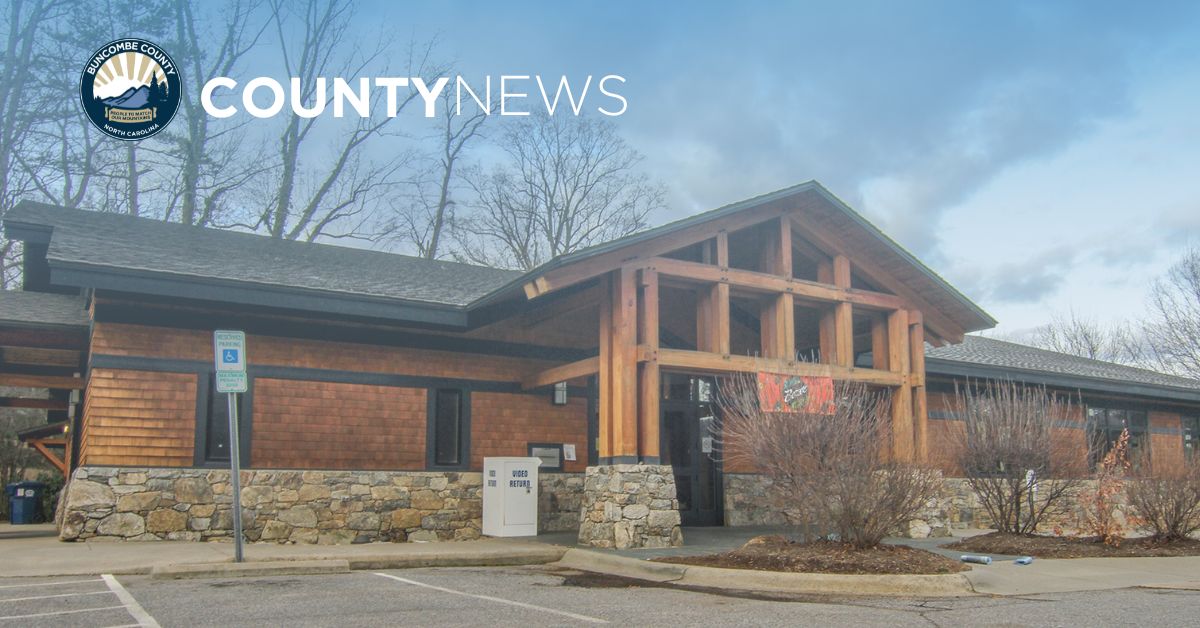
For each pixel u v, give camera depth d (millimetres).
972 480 13961
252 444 13297
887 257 15375
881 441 11070
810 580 9203
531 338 15828
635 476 12352
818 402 11578
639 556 11023
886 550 10594
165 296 12523
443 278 16891
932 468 11469
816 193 14492
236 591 8336
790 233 14703
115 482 12320
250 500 13023
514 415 15445
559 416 15844
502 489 14172
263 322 13656
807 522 10844
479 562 11336
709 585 9484
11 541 12555
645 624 6812
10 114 25125
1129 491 13523
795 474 10828
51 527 17812
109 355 12531
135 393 12609
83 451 13094
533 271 12289
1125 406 22891
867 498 10531
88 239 13703
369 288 14117
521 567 11188
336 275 14875
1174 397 22500
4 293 15727
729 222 13930
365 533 13695
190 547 11648
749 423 11508
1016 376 19734
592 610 7496
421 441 14570
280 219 29328
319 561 10367
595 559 11258
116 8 26562
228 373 10141
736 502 16719
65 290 16375
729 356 13453
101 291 12625
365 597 8039
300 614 7043
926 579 9125
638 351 12836
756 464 11500
